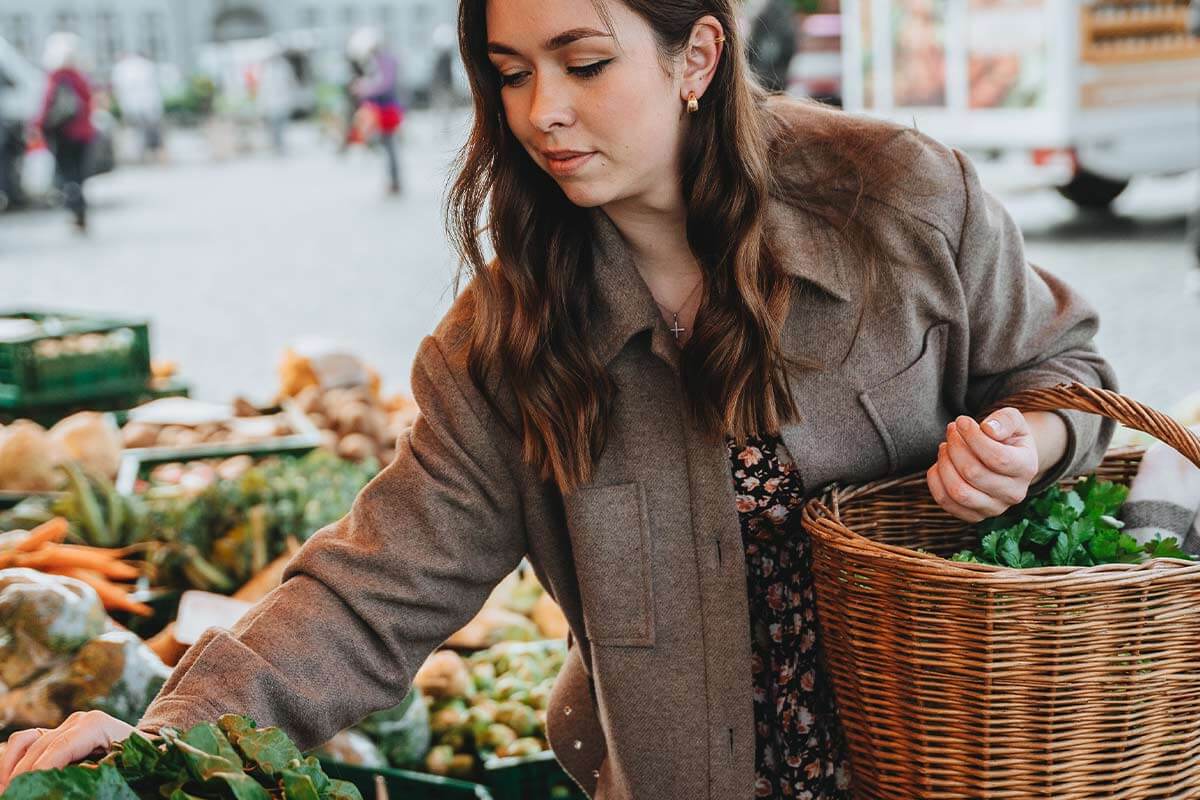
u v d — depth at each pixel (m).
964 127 11.92
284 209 16.72
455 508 1.87
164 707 1.63
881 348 1.87
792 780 1.97
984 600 1.60
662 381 1.87
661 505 1.87
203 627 3.01
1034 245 11.05
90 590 2.48
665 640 1.88
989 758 1.67
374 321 9.47
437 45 28.78
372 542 1.84
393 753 3.02
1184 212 12.56
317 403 5.02
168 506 3.55
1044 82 11.38
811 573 1.91
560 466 1.82
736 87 1.72
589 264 1.85
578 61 1.63
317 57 35.81
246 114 27.36
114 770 1.34
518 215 1.81
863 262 1.84
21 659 2.35
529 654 3.41
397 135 17.89
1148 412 1.71
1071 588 1.58
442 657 3.26
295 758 1.42
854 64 12.54
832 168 1.89
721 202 1.75
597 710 2.10
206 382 7.80
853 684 1.78
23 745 1.54
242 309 10.07
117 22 40.56
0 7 39.22
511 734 3.16
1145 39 11.41
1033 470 1.74
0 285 11.45
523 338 1.80
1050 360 1.98
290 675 1.72
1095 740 1.65
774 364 1.79
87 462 4.13
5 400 4.89
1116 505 2.01
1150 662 1.63
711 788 1.89
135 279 11.66
